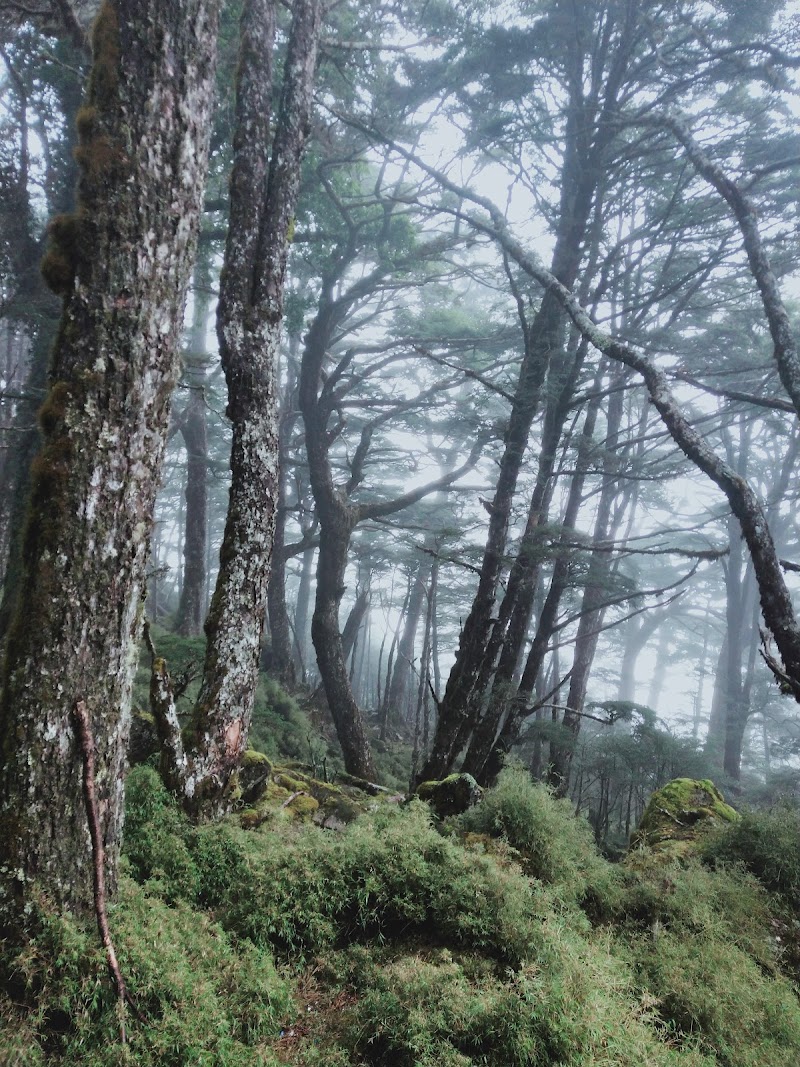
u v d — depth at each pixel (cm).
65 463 327
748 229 669
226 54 998
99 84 351
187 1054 269
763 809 695
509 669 965
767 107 1062
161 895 387
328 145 1139
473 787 727
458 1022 316
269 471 561
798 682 537
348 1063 307
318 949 392
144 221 348
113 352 338
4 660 324
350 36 1057
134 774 481
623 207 1167
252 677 541
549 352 1023
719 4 934
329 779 1046
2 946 299
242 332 561
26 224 1227
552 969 327
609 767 1305
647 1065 290
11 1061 250
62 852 318
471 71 1077
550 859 518
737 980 390
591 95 1066
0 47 1159
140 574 349
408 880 432
